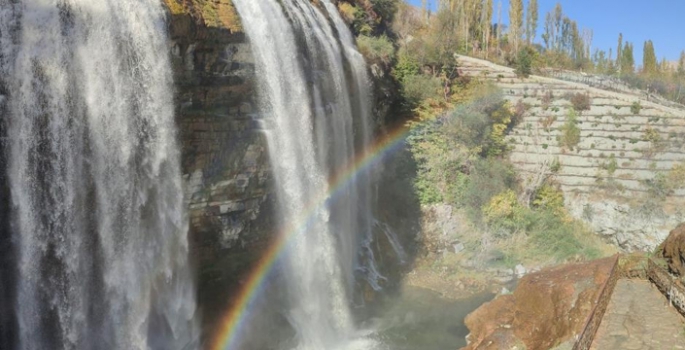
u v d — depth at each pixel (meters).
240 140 16.20
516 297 14.14
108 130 12.98
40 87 11.81
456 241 26.12
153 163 13.98
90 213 13.01
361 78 23.73
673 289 12.07
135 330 14.33
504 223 26.33
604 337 10.56
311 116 19.09
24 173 11.80
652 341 10.30
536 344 12.05
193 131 14.90
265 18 16.75
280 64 17.39
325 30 21.22
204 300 16.89
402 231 26.53
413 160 28.39
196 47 14.24
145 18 13.17
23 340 12.45
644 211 27.69
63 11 12.09
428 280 23.86
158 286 14.91
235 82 15.62
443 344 18.06
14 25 11.42
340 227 21.97
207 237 16.33
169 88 13.91
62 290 12.77
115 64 12.89
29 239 12.10
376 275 23.53
